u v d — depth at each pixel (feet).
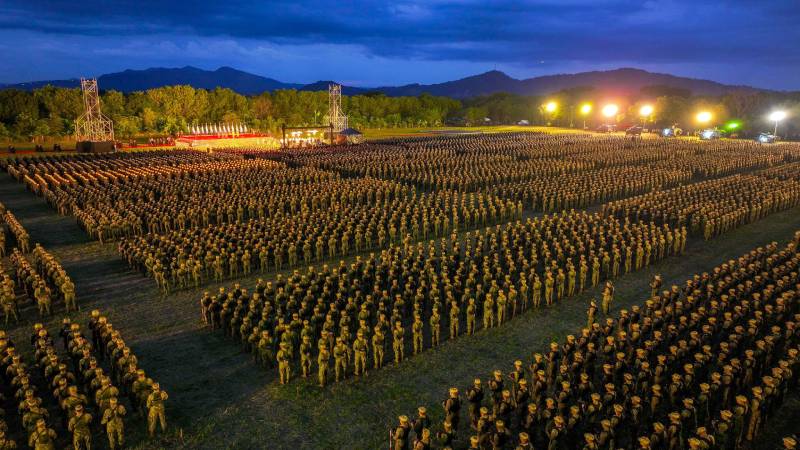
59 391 51.57
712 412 52.42
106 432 52.49
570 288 86.84
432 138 376.27
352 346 69.21
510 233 118.42
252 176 181.47
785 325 67.56
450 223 134.31
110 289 90.89
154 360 66.95
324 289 77.56
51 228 129.80
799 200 158.40
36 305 83.66
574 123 580.30
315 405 57.16
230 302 73.31
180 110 449.89
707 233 121.90
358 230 110.83
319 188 158.10
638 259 101.04
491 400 57.67
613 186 165.48
